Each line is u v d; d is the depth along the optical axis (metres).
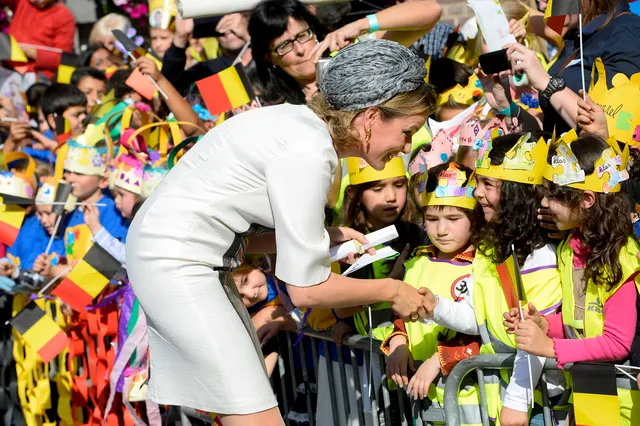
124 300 5.20
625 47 4.32
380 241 3.86
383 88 3.31
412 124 3.40
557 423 3.64
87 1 10.81
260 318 4.78
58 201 5.55
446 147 4.41
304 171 3.33
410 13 4.83
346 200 4.41
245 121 3.50
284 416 4.96
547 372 3.61
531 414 3.68
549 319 3.60
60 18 9.38
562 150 3.46
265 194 3.42
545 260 3.66
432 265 4.08
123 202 5.16
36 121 7.76
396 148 3.44
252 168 3.39
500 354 3.60
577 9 3.93
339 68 3.37
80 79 7.52
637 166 3.82
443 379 3.89
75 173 5.54
